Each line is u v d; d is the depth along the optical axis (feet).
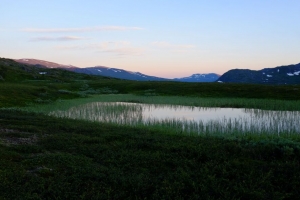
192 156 53.16
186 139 68.54
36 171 43.45
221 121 102.17
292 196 35.50
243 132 77.87
